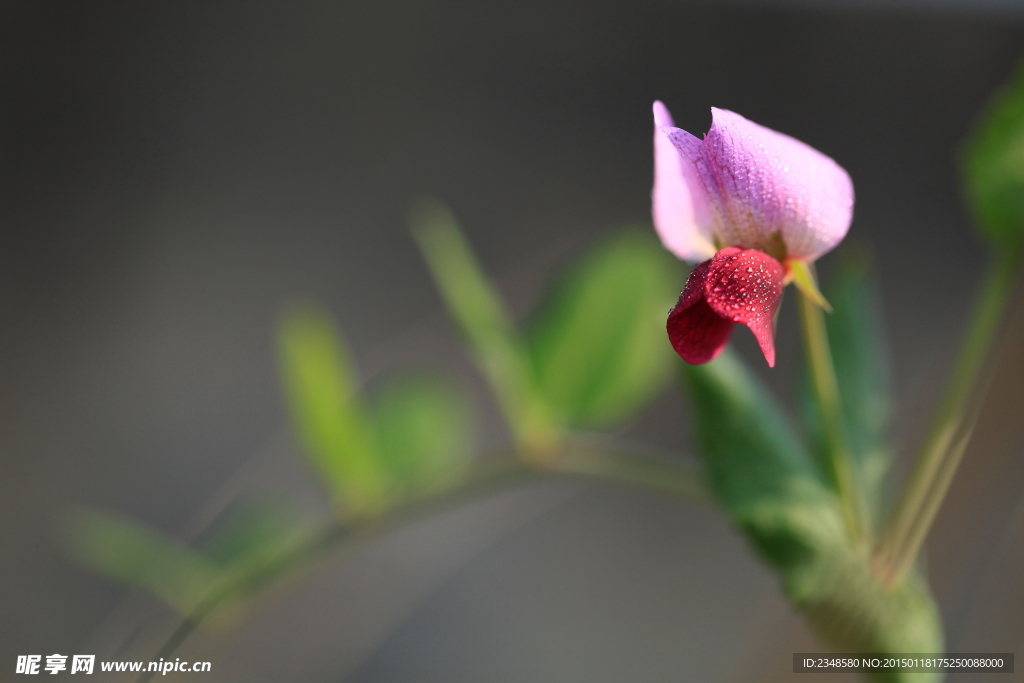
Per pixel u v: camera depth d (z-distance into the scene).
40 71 1.15
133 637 0.74
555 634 1.12
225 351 1.15
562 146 1.21
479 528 1.13
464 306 0.38
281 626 1.05
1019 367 0.38
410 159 1.19
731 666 1.10
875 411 0.36
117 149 1.16
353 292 1.17
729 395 0.34
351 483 0.39
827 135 1.21
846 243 1.18
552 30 1.21
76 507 1.10
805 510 0.34
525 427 0.39
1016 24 1.22
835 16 1.22
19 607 1.06
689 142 0.32
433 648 1.10
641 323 0.39
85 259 1.14
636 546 1.16
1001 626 0.44
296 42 1.19
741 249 0.32
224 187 1.17
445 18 1.21
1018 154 0.34
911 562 0.34
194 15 1.18
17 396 1.11
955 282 1.20
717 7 1.22
